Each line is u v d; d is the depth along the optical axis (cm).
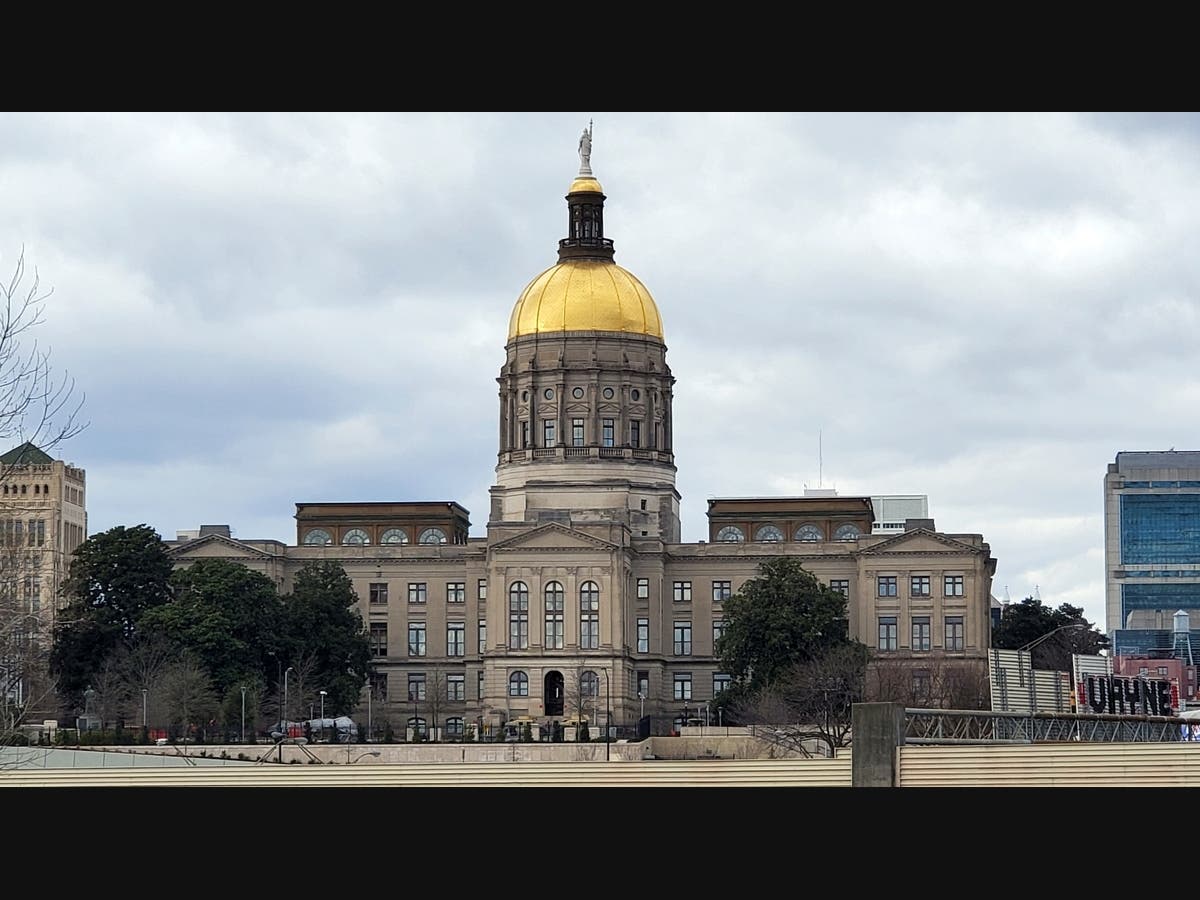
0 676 13462
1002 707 13512
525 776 9388
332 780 9612
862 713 9275
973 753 9200
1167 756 8962
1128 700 14862
